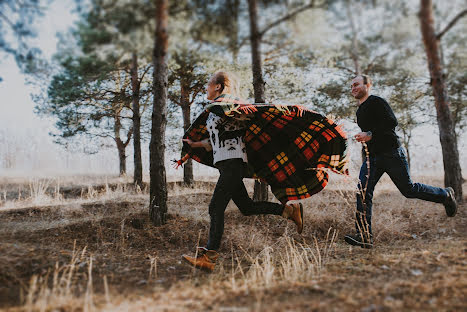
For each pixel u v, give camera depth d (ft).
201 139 10.07
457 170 16.44
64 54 10.59
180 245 11.14
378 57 14.10
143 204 16.52
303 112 9.23
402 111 22.25
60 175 46.88
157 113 12.67
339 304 5.68
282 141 9.92
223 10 10.06
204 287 7.07
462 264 7.47
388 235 11.87
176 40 10.44
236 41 11.12
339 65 18.19
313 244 11.58
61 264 8.29
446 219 13.28
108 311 5.73
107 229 11.52
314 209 14.84
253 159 9.91
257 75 14.39
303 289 6.61
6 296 6.41
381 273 7.34
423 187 9.87
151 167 12.59
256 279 7.49
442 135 16.72
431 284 6.31
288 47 12.26
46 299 6.19
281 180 10.21
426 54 12.61
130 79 22.93
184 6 9.86
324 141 9.84
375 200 18.35
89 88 22.79
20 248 9.00
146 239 11.26
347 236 10.05
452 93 18.11
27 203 16.52
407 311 5.22
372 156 10.07
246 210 9.34
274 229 12.88
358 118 10.41
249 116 8.91
